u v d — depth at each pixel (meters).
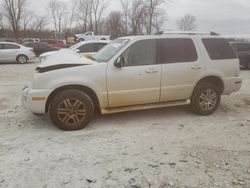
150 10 45.34
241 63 14.06
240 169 3.37
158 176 3.21
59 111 4.54
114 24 58.38
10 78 10.55
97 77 4.64
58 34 70.62
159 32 5.50
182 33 5.53
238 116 5.57
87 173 3.26
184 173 3.27
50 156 3.68
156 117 5.45
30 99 4.46
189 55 5.30
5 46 16.58
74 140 4.23
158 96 5.13
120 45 5.04
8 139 4.25
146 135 4.47
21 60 16.95
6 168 3.34
